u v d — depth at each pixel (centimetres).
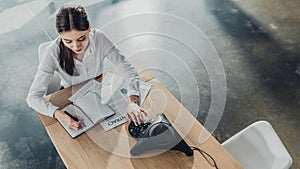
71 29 191
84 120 205
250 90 325
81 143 195
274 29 386
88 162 187
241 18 403
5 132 304
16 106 324
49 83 241
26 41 389
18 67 360
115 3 430
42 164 281
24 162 283
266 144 206
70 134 199
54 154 287
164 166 182
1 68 359
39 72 220
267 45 368
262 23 395
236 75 339
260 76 337
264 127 210
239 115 305
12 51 378
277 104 313
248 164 208
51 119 209
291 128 294
